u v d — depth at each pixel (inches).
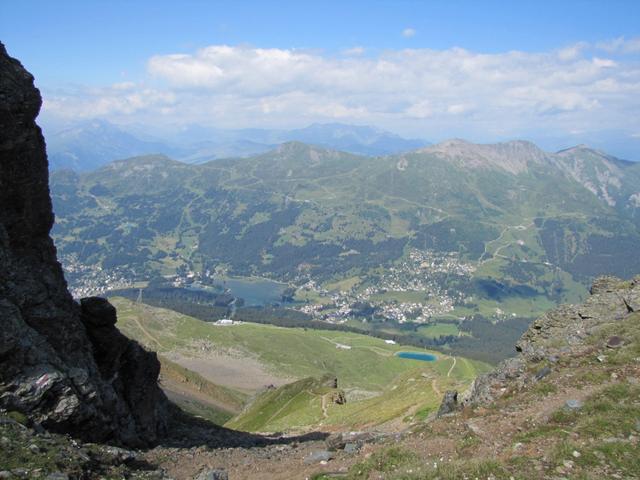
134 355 1843.0
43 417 1194.0
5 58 1626.5
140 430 1692.9
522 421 1135.6
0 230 1477.6
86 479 947.3
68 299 1700.3
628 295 1817.2
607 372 1277.1
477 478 863.1
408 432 1300.4
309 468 1214.9
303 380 5649.6
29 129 1621.6
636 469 822.5
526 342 1994.3
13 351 1219.9
